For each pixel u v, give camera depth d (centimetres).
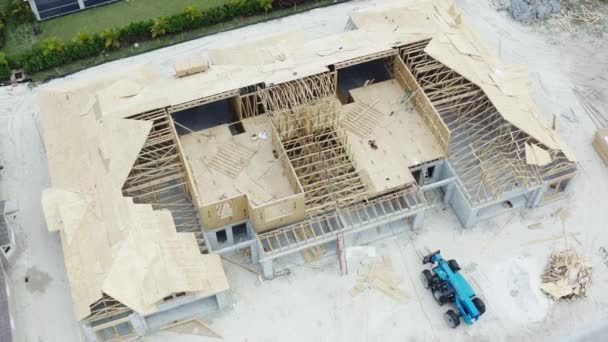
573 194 5412
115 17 6812
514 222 5225
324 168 4969
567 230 5175
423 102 5347
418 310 4725
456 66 5519
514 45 6675
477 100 5441
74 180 4888
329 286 4853
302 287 4850
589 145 5772
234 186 4956
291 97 5209
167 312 4653
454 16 6106
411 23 5994
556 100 6150
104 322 4416
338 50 5634
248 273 4934
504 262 4975
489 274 4909
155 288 4209
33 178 5534
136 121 5025
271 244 4869
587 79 6362
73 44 6406
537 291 4806
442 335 4597
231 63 5712
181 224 4875
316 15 6925
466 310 4572
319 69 5403
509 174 5103
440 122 5081
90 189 4803
